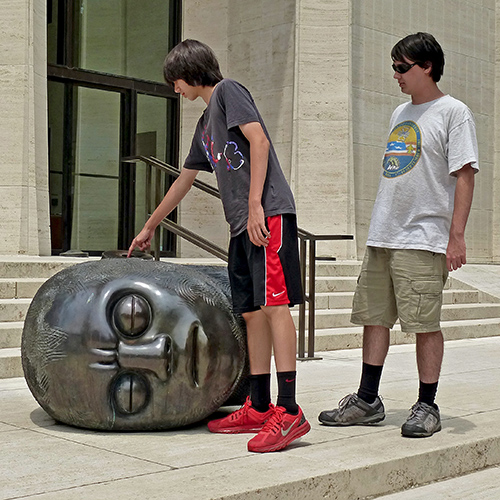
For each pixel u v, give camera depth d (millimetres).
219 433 3521
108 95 11789
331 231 11281
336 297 8734
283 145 11547
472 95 13469
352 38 11492
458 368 6145
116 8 11805
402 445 3396
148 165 7098
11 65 9117
